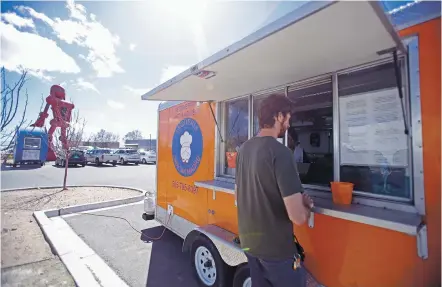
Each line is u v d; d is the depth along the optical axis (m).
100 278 2.91
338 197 1.77
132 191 8.28
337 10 1.05
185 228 3.53
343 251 1.67
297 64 1.77
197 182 2.95
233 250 2.27
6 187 9.38
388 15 1.14
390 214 1.49
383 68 1.67
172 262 3.37
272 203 1.48
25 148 17.44
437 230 1.36
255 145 1.58
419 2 1.45
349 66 1.81
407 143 1.54
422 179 1.43
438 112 1.38
